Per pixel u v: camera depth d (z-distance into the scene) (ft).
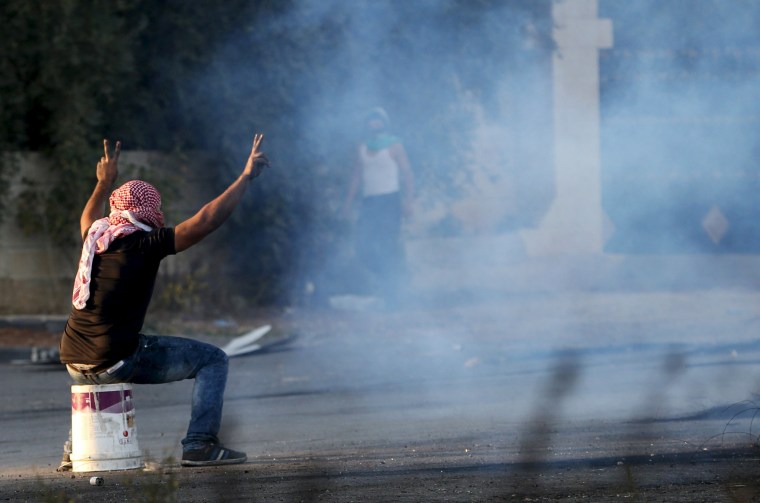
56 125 168.25
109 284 70.64
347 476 66.33
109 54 168.96
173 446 83.66
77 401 72.49
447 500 57.98
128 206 71.77
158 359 73.46
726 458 68.54
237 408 104.83
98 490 63.93
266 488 62.90
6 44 166.30
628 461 68.49
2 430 96.73
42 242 169.99
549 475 64.64
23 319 165.27
